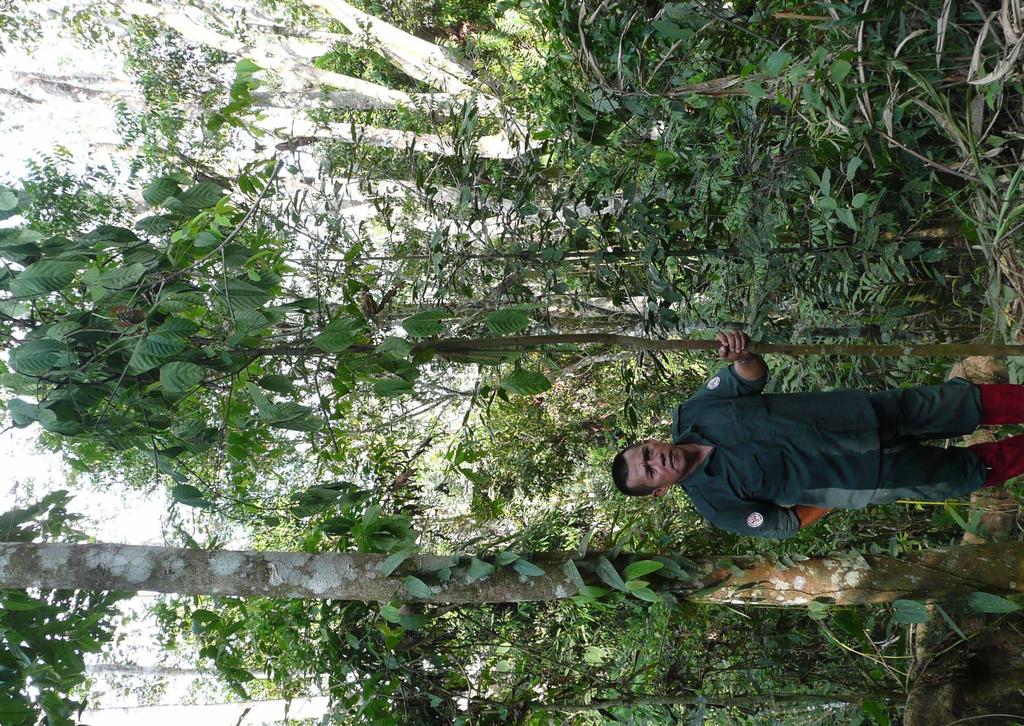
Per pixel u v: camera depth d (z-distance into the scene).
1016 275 2.85
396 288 3.79
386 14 11.21
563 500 7.30
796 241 3.79
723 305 4.34
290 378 2.78
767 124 3.53
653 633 4.23
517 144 4.55
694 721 4.03
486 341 2.84
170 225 2.83
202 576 3.30
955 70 2.66
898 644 3.80
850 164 2.90
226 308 2.89
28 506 3.54
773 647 4.28
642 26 3.62
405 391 2.86
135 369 2.53
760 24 3.29
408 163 4.92
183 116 6.75
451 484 6.83
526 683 4.33
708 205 3.82
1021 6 2.23
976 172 2.60
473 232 4.25
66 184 5.22
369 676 3.98
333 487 3.35
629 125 3.96
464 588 3.32
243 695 3.77
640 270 4.30
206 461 5.01
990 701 3.47
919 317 3.91
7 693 2.88
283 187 5.14
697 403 3.26
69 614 3.33
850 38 2.76
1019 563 3.28
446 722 4.03
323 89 9.66
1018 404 3.01
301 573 3.32
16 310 2.77
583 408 7.59
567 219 4.05
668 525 5.07
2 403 3.83
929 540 4.65
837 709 4.20
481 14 11.01
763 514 3.13
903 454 3.03
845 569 3.33
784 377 4.92
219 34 10.32
